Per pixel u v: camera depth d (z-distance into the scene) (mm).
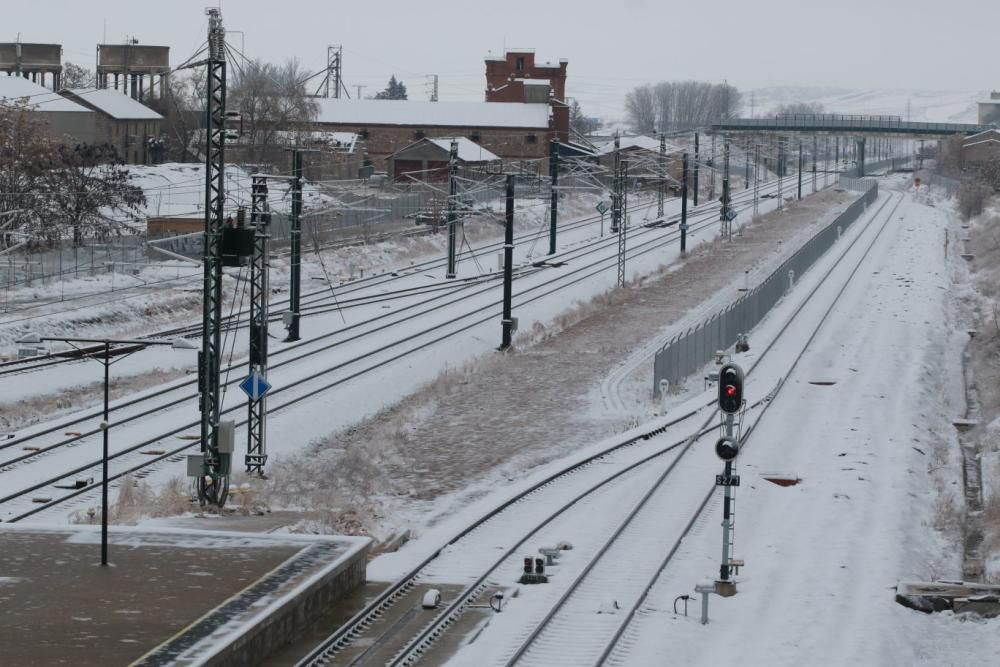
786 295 80000
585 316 73688
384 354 59344
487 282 85000
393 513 35656
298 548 27844
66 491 35750
